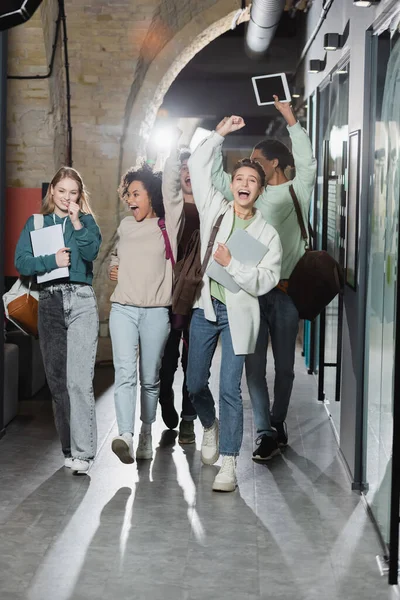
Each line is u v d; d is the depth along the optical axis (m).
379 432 4.64
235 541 4.39
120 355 5.43
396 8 4.25
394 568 3.94
